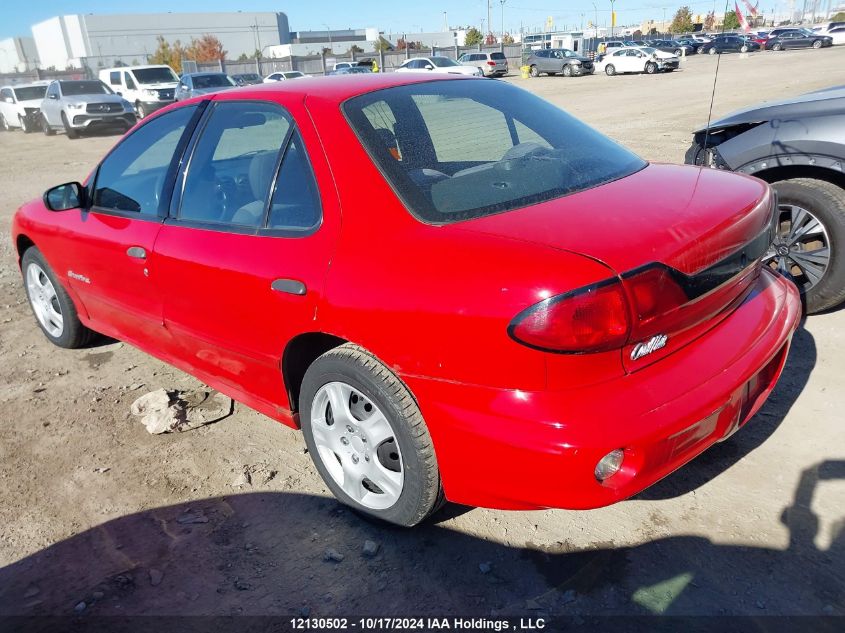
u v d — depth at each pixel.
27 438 3.65
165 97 22.67
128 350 4.72
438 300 2.18
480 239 2.21
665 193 2.50
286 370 2.87
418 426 2.38
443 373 2.23
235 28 102.25
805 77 21.61
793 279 4.15
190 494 3.07
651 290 2.07
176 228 3.23
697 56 45.00
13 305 5.84
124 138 3.80
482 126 2.89
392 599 2.40
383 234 2.41
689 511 2.69
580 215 2.29
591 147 2.95
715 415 2.28
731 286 2.44
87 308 4.25
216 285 2.96
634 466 2.11
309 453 3.20
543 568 2.47
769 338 2.53
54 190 3.88
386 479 2.60
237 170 3.01
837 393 3.37
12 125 23.92
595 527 2.65
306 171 2.69
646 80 27.89
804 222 3.98
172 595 2.49
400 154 2.59
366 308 2.36
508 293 2.05
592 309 1.98
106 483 3.20
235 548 2.71
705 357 2.31
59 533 2.88
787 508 2.65
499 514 2.77
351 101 2.78
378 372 2.43
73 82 20.52
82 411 3.90
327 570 2.56
